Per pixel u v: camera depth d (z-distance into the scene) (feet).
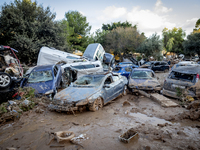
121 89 24.23
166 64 60.49
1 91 17.88
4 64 24.32
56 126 13.58
